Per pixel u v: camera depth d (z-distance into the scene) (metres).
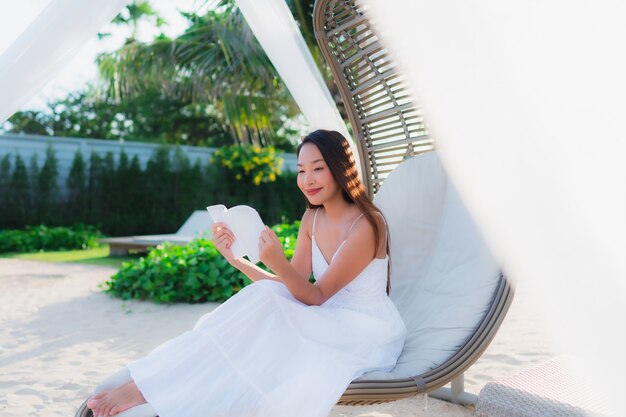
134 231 12.05
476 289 2.06
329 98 3.33
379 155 3.05
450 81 2.08
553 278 1.71
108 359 3.37
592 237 1.63
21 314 4.66
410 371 1.89
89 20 2.28
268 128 8.93
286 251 4.99
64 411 2.55
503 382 1.75
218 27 7.15
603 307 1.59
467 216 2.34
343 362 1.79
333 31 2.80
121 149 12.02
